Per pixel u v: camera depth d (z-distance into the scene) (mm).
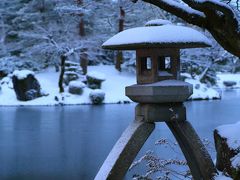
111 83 24672
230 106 19031
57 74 25859
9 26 27281
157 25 3479
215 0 3295
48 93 22484
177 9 3527
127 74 26828
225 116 14906
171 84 3398
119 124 13109
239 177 3418
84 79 24203
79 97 22312
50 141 10016
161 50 3469
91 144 9484
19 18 26141
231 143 3707
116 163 3375
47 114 16547
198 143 3543
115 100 22453
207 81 28438
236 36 3396
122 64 27812
